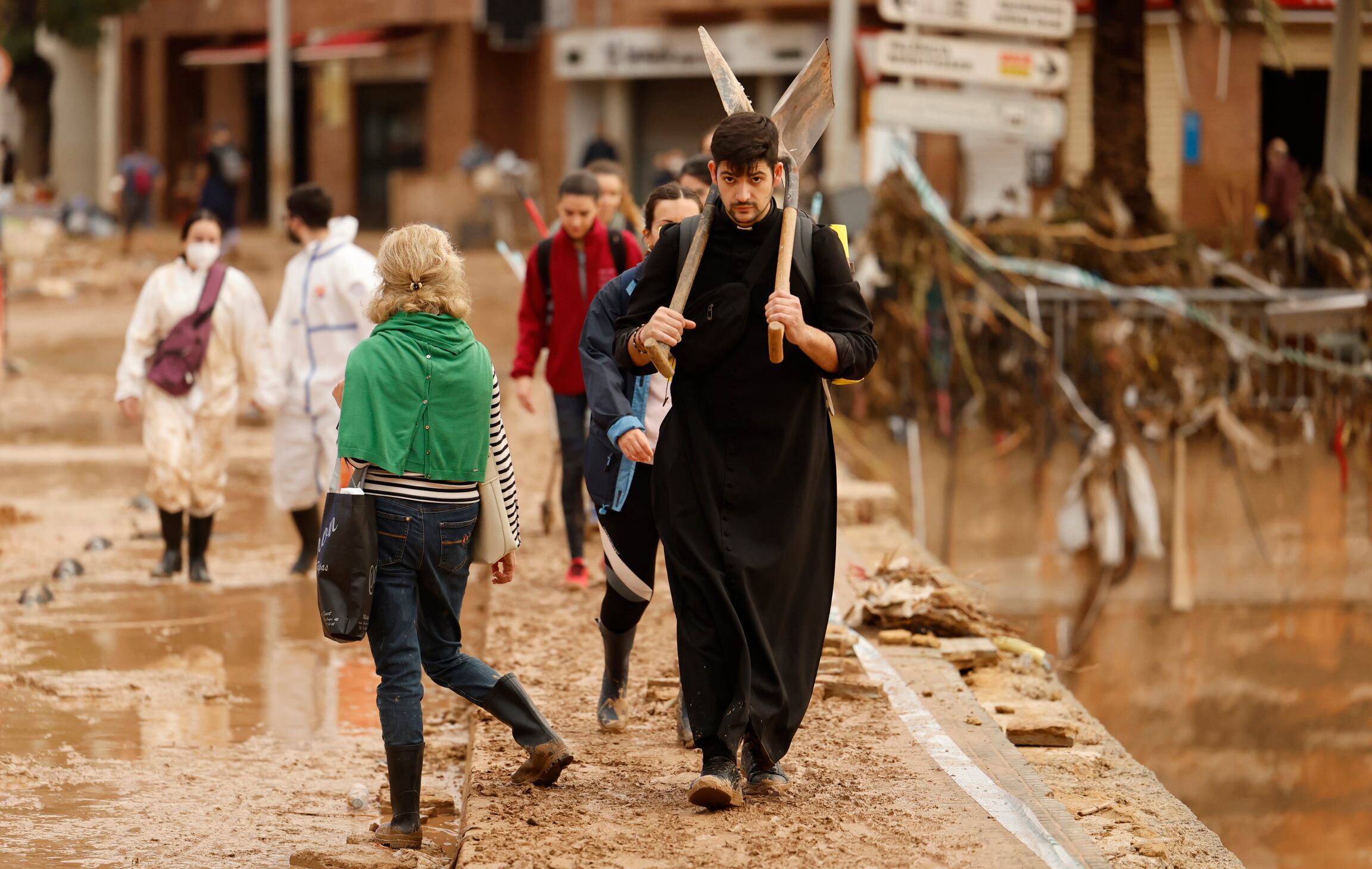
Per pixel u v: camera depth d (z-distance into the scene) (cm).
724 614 947
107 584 1794
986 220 2941
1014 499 2741
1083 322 2742
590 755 1090
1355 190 3055
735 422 962
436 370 953
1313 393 2772
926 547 2731
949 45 2912
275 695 1396
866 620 1530
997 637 1574
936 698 1259
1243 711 2650
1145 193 2969
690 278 938
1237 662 2702
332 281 1739
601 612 1130
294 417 1786
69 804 1096
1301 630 2755
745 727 931
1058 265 2802
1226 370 2756
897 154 2775
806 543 974
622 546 1074
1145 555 2738
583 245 1603
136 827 1055
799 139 1008
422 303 963
